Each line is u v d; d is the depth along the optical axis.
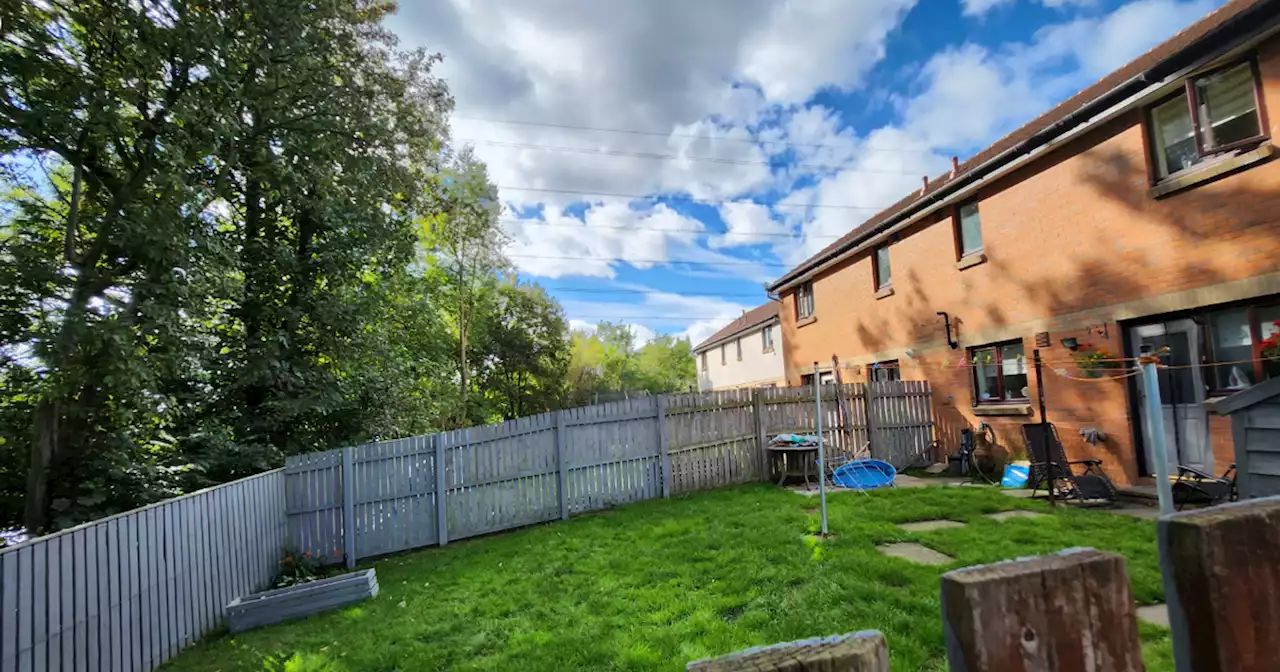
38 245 6.90
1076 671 0.70
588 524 8.05
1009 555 4.88
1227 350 6.48
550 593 5.07
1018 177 8.98
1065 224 8.16
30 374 6.34
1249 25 5.75
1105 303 7.61
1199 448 6.73
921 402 11.19
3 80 6.18
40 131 6.36
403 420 11.71
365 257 10.70
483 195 21.88
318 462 7.83
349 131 9.59
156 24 7.05
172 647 4.84
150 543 4.63
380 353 10.95
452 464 8.45
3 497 6.57
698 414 10.24
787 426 10.82
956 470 9.88
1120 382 7.42
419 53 10.77
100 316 6.29
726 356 28.48
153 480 7.04
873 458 10.83
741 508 7.82
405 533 8.16
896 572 4.57
